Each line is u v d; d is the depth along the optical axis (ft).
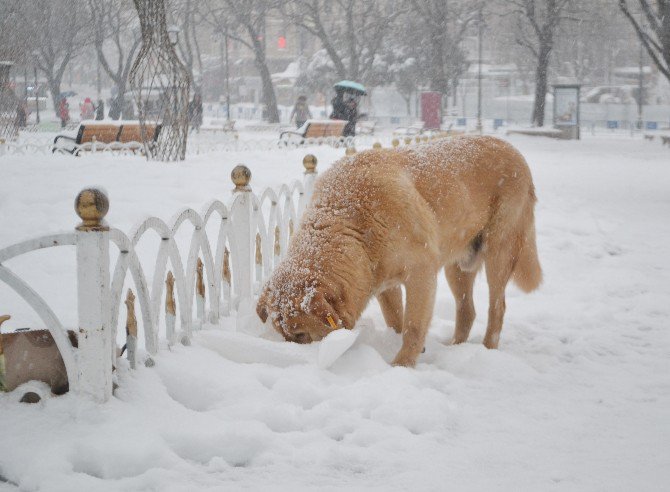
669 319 21.06
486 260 17.74
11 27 133.28
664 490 10.18
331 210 14.85
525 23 207.10
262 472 10.34
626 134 162.61
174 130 49.14
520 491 10.03
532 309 21.89
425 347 17.21
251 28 169.78
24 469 9.73
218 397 12.63
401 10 175.01
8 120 86.74
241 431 11.03
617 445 11.93
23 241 11.00
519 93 298.56
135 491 9.59
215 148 72.95
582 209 42.93
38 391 11.21
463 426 12.45
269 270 20.35
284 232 21.98
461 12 182.29
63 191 33.24
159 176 38.29
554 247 31.42
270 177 40.40
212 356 14.14
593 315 21.17
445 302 21.70
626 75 282.56
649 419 13.23
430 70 182.50
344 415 12.02
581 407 13.79
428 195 15.65
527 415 13.23
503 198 17.40
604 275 26.61
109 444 10.29
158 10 48.49
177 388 12.78
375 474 10.40
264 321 14.75
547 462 11.14
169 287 13.96
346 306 14.08
